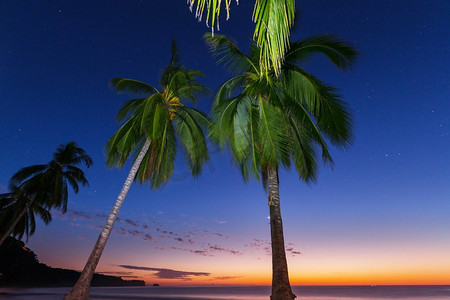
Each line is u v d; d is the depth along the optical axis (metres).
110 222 13.52
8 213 26.53
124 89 15.34
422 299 64.00
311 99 10.69
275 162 10.30
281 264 10.05
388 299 65.12
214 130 11.68
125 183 14.42
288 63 11.80
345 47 10.59
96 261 12.73
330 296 85.44
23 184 25.31
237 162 12.05
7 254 65.56
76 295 11.95
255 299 53.94
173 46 16.77
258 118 11.20
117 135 15.11
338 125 10.39
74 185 26.88
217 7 1.81
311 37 11.09
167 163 16.59
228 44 12.76
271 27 2.08
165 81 16.41
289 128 11.74
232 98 11.81
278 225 10.65
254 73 12.68
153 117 13.12
